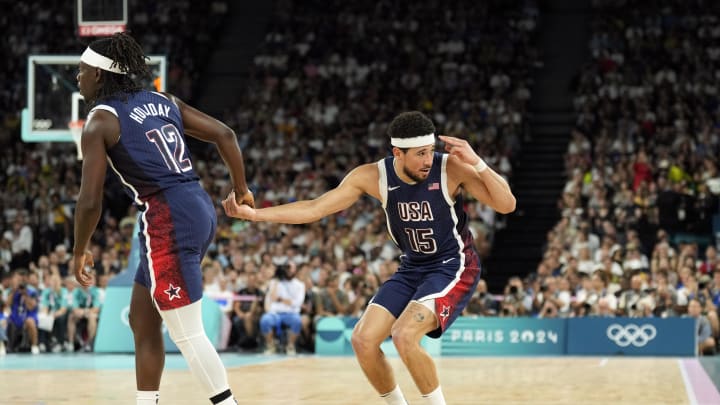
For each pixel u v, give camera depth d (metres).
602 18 28.95
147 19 30.91
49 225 22.97
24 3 30.50
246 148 26.16
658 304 17.92
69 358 16.48
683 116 24.84
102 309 17.30
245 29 31.69
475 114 25.66
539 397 9.84
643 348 17.67
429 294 6.16
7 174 25.25
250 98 28.06
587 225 20.09
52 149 25.98
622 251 19.48
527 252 23.17
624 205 21.38
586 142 24.44
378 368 6.27
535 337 18.02
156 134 5.66
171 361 15.15
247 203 6.17
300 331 18.25
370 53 28.84
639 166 22.56
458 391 10.49
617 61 27.48
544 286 18.62
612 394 10.16
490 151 24.38
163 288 5.56
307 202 6.34
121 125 5.57
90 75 5.74
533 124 26.88
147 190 5.60
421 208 6.29
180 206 5.62
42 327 18.27
